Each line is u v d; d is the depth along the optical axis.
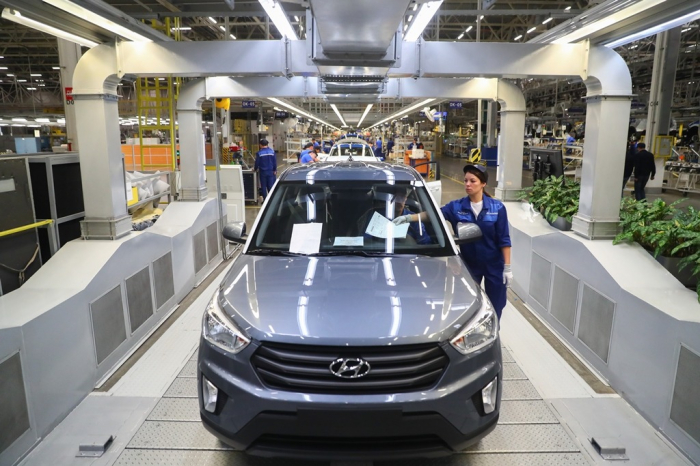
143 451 2.91
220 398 2.46
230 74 5.03
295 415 2.30
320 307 2.57
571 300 4.32
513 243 5.92
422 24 4.41
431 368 2.36
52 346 3.10
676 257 3.97
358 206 3.72
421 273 3.01
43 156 4.43
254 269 3.10
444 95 7.43
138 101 10.05
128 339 4.19
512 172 7.14
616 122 4.43
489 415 2.52
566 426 3.15
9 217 3.82
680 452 2.87
